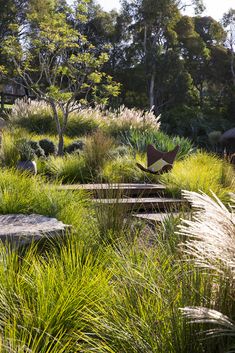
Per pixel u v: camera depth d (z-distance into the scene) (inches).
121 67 1841.8
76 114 671.1
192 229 107.4
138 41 1873.8
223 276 103.3
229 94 2044.8
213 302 105.0
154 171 353.4
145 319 109.2
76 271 143.5
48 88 490.9
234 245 97.2
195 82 2071.9
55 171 372.5
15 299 130.6
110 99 1766.7
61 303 126.1
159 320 106.1
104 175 355.3
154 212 274.2
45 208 222.5
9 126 615.5
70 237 186.9
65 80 1417.3
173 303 108.1
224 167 342.6
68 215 216.7
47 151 462.9
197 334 102.2
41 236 183.9
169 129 1738.4
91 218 206.4
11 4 1536.7
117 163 380.2
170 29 1892.2
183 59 1968.5
